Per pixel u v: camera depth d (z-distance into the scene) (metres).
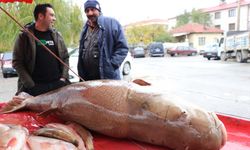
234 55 33.06
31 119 3.05
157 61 38.38
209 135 2.31
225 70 24.33
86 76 4.91
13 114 3.21
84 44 4.87
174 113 2.40
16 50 4.52
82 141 2.39
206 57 39.62
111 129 2.66
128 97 2.65
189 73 22.59
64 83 4.73
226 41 33.94
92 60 4.72
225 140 2.43
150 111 2.49
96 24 4.71
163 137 2.46
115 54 4.66
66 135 2.20
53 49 4.66
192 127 2.33
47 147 1.96
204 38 69.06
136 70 25.55
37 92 4.57
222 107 11.06
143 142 2.60
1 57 22.64
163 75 21.17
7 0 4.16
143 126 2.53
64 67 4.76
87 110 2.76
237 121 3.06
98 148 2.53
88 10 4.64
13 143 1.81
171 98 2.56
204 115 2.38
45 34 4.60
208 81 18.05
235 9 72.38
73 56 15.39
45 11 4.48
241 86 16.00
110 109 2.66
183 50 51.88
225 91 14.50
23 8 21.39
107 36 4.62
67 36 25.33
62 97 2.98
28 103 3.29
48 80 4.66
